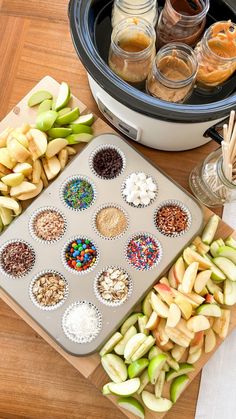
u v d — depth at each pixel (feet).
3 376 2.86
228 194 2.81
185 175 3.08
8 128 2.89
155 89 2.66
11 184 2.79
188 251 2.77
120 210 2.91
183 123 2.46
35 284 2.78
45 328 2.72
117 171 2.93
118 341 2.72
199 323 2.67
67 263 2.82
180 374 2.76
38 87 3.02
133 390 2.60
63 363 2.88
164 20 2.71
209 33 2.62
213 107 2.47
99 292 2.78
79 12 2.56
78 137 2.93
